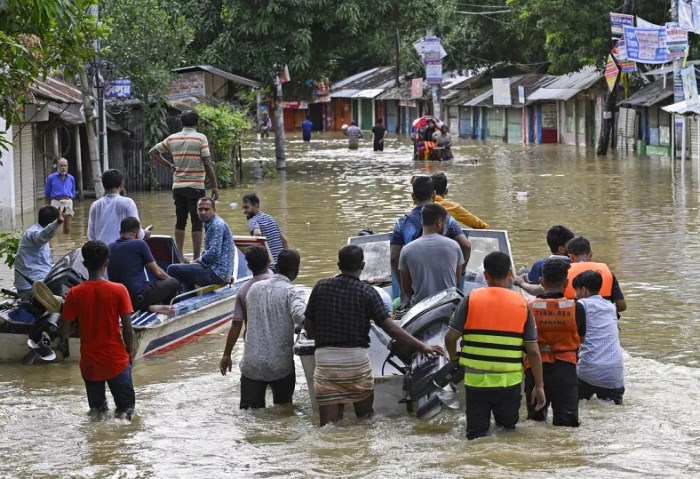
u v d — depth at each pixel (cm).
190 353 1641
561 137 7562
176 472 1080
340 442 1162
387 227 2970
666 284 2072
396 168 5359
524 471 1045
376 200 3722
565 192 3909
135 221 1633
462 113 9119
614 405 1276
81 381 1486
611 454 1095
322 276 2202
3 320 1590
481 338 1134
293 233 2881
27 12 1463
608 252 2472
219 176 4300
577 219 3091
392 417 1259
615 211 3275
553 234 1417
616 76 5497
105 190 1759
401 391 1255
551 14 5834
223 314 1797
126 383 1270
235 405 1349
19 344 1592
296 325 1327
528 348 1136
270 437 1202
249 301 1312
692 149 5434
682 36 4631
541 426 1191
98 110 3544
